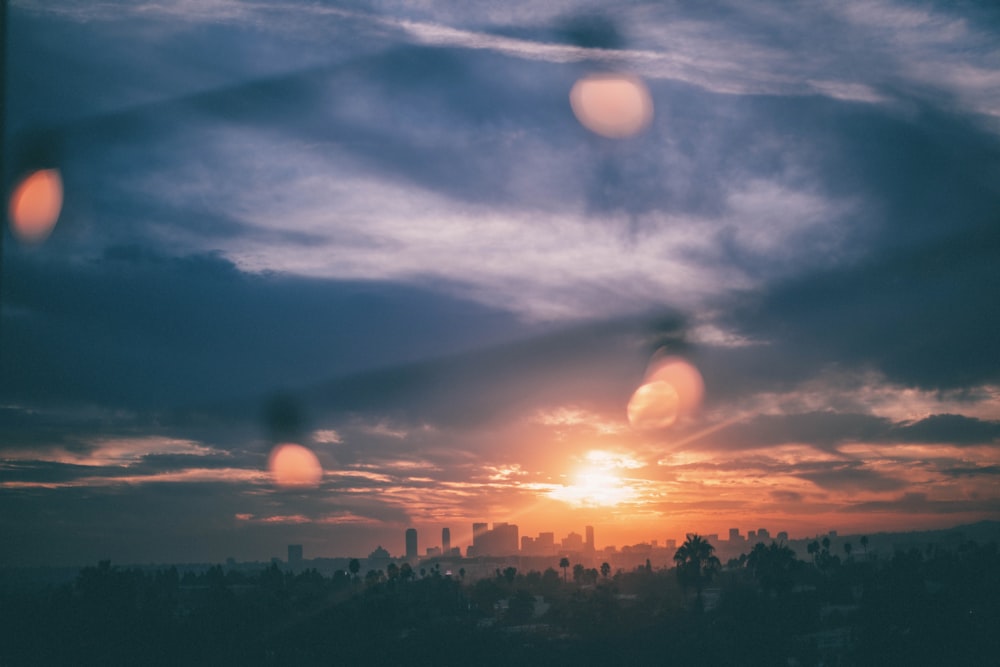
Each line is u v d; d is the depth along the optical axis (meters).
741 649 87.88
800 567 123.88
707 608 108.06
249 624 99.94
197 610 103.94
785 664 85.06
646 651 88.12
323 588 130.50
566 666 86.31
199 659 91.38
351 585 133.62
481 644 92.69
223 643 94.88
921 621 87.44
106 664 88.81
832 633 94.25
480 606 121.19
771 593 109.31
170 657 90.81
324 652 92.94
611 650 88.69
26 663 89.06
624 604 113.12
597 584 142.38
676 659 85.88
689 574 112.75
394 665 89.81
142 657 90.69
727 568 142.12
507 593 133.00
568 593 133.00
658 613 103.12
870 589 107.38
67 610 95.94
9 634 92.50
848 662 83.31
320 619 102.38
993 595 99.69
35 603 98.50
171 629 95.88
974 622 89.75
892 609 92.88
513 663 87.44
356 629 100.94
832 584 116.06
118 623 95.69
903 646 83.62
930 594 96.31
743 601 100.56
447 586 137.88
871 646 83.81
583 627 98.25
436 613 114.19
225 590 107.50
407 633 100.94
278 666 89.81
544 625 104.19
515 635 97.94
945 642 83.50
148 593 105.94
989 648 83.62
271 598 109.94
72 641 92.75
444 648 91.94
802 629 94.81
